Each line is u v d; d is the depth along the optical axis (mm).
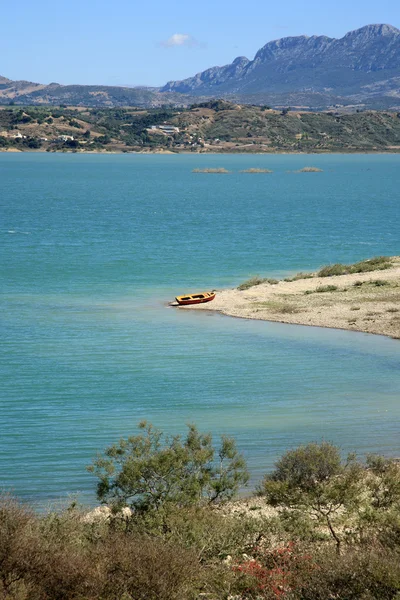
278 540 27609
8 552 21750
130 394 52531
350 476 30984
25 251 126688
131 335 70875
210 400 51406
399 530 26812
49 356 62656
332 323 76125
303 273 106438
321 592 22734
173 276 105750
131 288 96500
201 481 31031
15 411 48625
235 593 23641
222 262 118500
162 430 45188
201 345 67250
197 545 25891
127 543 23625
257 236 151500
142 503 28938
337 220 184625
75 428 45469
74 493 35875
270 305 84938
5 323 75188
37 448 42094
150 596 22250
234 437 44125
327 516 29078
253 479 37188
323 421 47188
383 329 73438
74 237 146250
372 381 56531
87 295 91500
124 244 137125
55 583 21719
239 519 29172
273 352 65125
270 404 50781
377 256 125188
